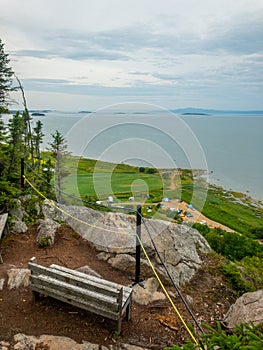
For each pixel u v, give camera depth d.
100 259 6.40
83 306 4.13
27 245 6.69
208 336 2.54
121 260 6.09
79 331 4.09
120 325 4.09
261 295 4.89
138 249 5.46
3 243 6.57
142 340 4.16
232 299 5.97
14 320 4.20
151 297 5.27
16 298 4.72
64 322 4.24
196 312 5.22
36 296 4.63
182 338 4.39
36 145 13.27
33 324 4.14
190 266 6.67
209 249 7.85
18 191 7.70
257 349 2.14
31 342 3.80
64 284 4.25
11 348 3.68
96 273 5.70
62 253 6.50
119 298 3.86
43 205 8.52
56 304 4.63
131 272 5.95
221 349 2.35
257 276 7.07
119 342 3.99
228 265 6.99
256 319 4.40
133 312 4.79
